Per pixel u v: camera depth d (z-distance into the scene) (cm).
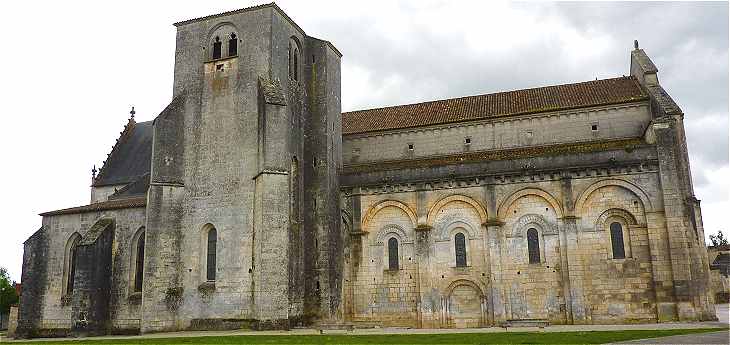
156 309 3738
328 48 4625
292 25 4394
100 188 5075
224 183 3912
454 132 4806
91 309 3912
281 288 3609
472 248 4119
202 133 4050
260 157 3831
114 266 4109
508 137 4647
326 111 4450
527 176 4081
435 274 4150
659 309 3653
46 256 4347
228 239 3816
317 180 4322
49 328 4200
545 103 4703
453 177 4225
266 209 3678
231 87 4062
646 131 4138
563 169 4000
